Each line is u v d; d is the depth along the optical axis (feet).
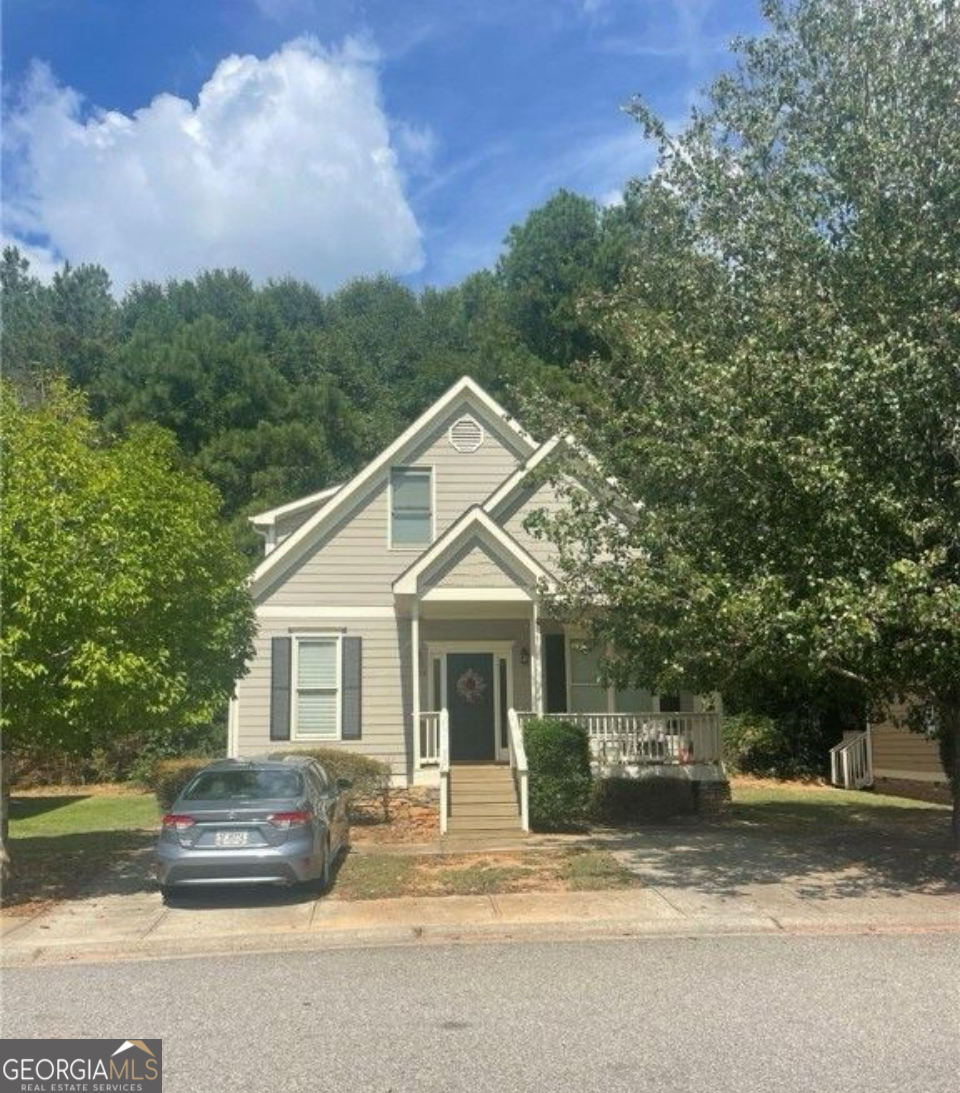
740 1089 18.43
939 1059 19.81
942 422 36.35
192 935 33.40
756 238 42.83
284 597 67.46
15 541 36.06
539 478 50.55
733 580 37.91
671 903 36.60
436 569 61.67
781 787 78.13
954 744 43.57
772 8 44.04
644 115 46.03
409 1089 18.88
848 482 35.58
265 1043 21.91
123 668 36.65
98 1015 24.52
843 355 35.96
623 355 50.29
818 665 36.09
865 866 43.55
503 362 112.37
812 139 42.39
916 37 40.22
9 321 152.66
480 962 29.53
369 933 33.37
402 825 56.85
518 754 55.77
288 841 37.55
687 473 39.58
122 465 41.86
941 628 33.37
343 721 66.23
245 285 161.99
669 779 59.57
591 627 50.70
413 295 164.96
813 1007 23.68
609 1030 22.17
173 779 63.93
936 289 36.58
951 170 37.42
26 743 40.16
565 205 133.08
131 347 130.72
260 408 124.88
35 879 43.34
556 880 41.09
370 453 129.59
